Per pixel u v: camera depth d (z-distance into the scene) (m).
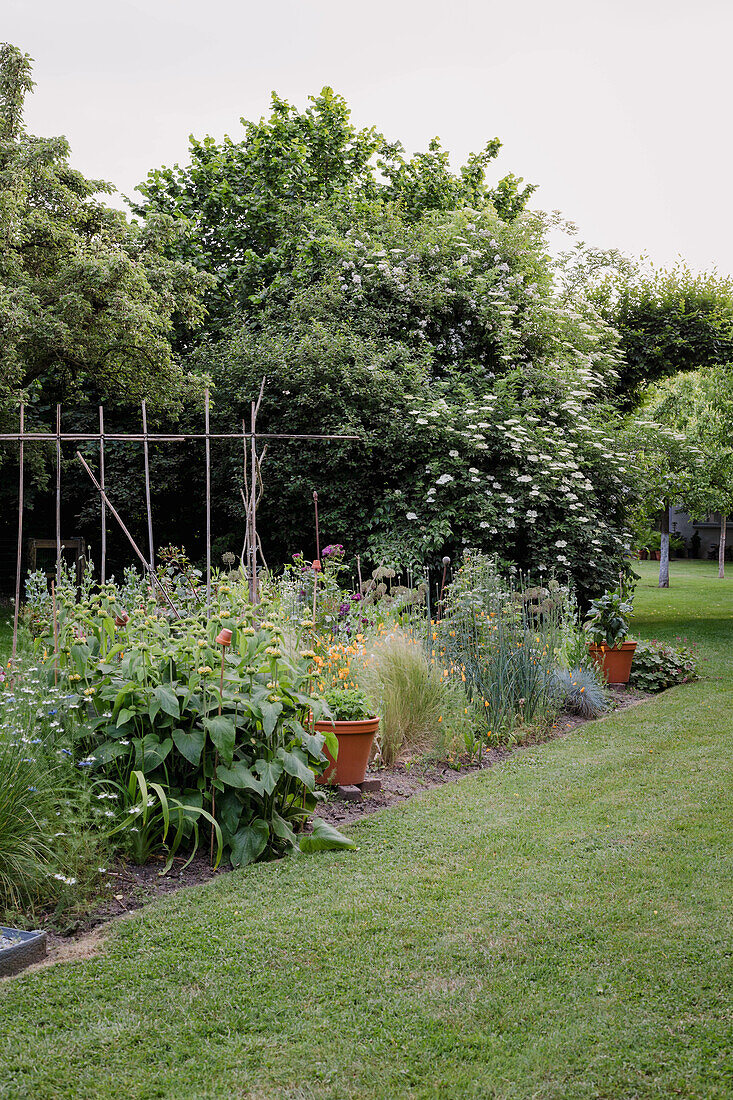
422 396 11.45
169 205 16.75
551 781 5.07
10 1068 2.25
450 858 3.79
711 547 39.12
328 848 3.92
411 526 11.10
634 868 3.63
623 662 8.39
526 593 7.88
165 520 14.45
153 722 3.82
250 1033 2.42
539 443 11.13
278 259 14.70
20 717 3.78
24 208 11.66
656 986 2.65
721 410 16.20
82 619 4.27
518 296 13.22
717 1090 2.13
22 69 11.65
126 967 2.79
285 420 11.80
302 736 4.02
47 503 15.20
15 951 2.80
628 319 15.45
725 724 6.54
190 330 14.83
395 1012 2.52
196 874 3.64
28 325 10.97
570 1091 2.15
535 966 2.79
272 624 4.10
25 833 3.29
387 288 12.96
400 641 6.07
